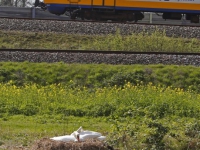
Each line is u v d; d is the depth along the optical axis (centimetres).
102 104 4659
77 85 5531
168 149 3284
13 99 4756
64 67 5769
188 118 4503
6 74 5606
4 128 3962
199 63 6166
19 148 3369
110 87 5344
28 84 5491
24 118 4388
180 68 5912
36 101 4759
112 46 7044
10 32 7569
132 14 9569
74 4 9294
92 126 4122
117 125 3356
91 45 7275
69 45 7312
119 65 5909
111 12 9419
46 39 7494
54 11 9394
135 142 3228
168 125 3491
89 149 3070
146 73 5744
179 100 4831
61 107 4631
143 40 7094
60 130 3912
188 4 9538
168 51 7038
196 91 5625
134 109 4288
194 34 7862
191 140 3366
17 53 6056
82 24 7825
